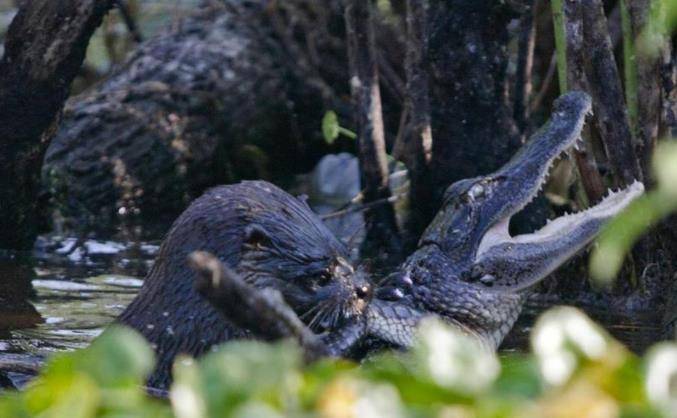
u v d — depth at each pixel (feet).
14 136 38.55
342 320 25.38
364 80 42.34
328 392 11.18
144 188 47.01
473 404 11.23
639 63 34.88
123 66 51.62
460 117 40.70
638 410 11.13
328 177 49.16
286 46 51.98
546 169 31.37
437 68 40.57
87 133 47.29
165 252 24.95
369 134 42.34
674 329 31.58
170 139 48.08
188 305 24.41
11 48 38.04
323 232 25.67
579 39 34.96
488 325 30.37
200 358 24.14
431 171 41.52
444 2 40.16
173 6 57.98
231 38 51.80
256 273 24.36
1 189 39.11
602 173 38.09
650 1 33.58
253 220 24.62
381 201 42.04
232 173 49.78
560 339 11.43
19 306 33.88
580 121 31.94
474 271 30.30
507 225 31.40
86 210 45.34
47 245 41.63
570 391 11.17
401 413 11.10
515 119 41.88
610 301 36.37
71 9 37.40
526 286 30.55
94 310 33.58
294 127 51.37
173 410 11.62
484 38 40.11
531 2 40.19
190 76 49.96
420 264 30.50
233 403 10.95
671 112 34.71
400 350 28.58
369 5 41.91
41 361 26.30
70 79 38.55
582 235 30.45
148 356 11.62
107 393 11.39
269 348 11.19
